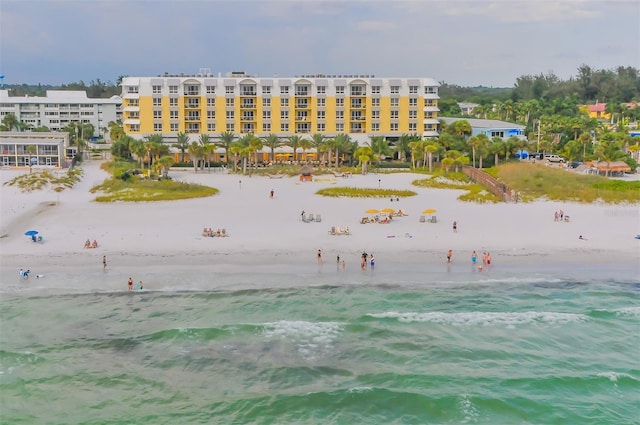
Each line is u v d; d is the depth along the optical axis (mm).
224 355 47594
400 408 40750
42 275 64000
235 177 140625
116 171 128875
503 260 70188
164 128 174500
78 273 64750
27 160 145500
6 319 53344
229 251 72688
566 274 65875
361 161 147875
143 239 77688
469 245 75812
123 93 176375
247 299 58156
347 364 46406
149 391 42812
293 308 56062
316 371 45344
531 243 76938
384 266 67750
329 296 58969
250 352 48031
